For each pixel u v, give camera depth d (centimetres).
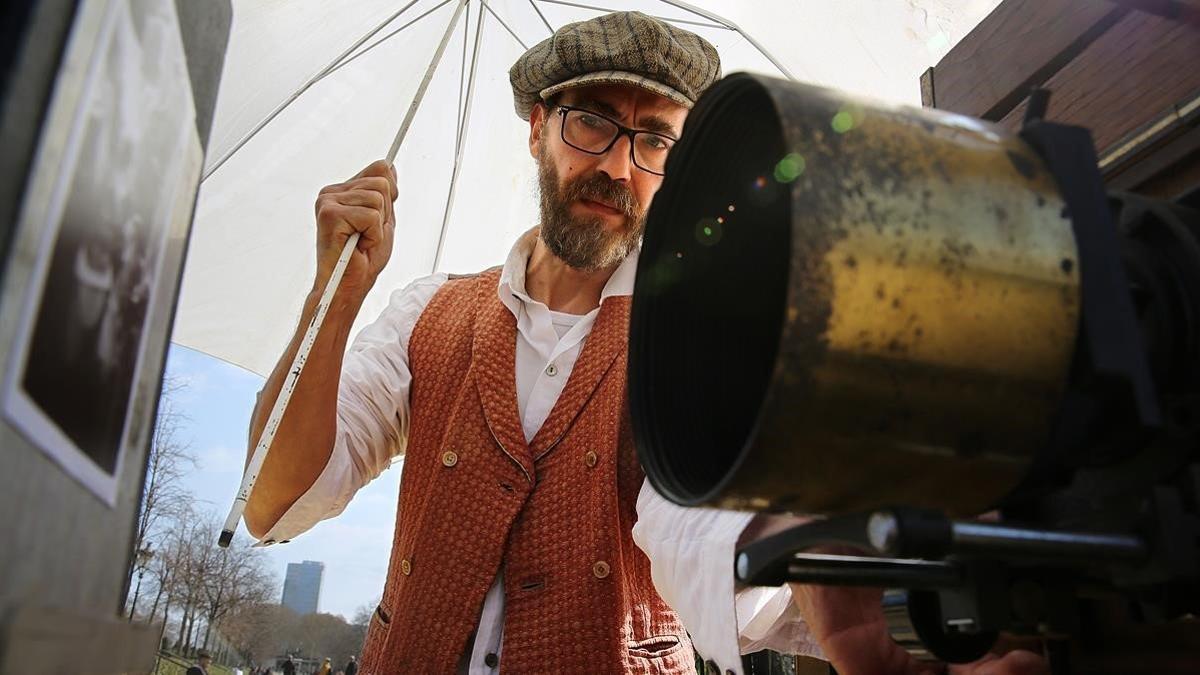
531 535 149
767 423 48
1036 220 54
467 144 292
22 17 39
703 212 70
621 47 167
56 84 41
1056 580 66
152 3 53
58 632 40
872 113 54
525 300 167
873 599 94
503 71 283
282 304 294
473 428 157
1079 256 54
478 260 308
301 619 4806
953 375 50
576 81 167
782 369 47
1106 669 70
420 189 296
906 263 49
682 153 69
